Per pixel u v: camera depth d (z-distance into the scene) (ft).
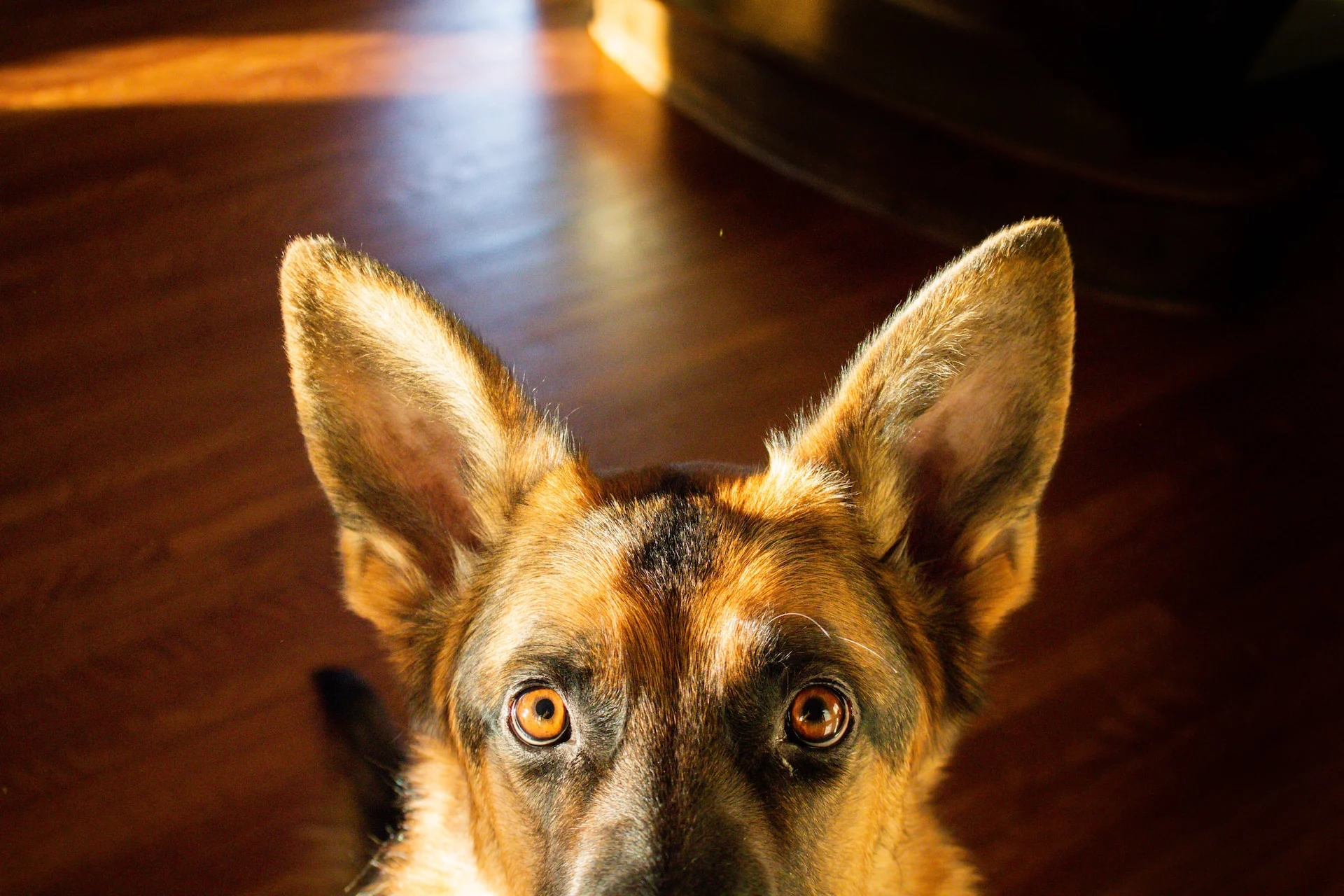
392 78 3.80
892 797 1.47
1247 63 3.19
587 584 1.39
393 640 1.58
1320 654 2.38
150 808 2.11
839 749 1.38
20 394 2.79
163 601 2.39
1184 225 3.03
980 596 1.58
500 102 3.72
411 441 1.54
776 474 1.52
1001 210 3.21
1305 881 2.08
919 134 3.22
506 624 1.43
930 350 1.49
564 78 3.83
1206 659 2.37
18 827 2.08
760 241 3.25
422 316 1.47
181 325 2.97
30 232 3.23
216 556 2.47
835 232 3.28
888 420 1.52
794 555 1.43
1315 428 2.82
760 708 1.34
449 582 1.58
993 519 1.55
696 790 1.30
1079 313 3.10
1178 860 2.10
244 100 3.70
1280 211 3.08
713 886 1.25
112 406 2.77
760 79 3.47
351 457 1.50
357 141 3.55
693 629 1.35
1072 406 2.87
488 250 3.20
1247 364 2.98
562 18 4.10
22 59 3.87
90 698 2.25
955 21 3.39
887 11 3.50
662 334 2.97
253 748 2.18
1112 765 2.22
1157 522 2.61
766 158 3.50
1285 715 2.29
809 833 1.36
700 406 2.79
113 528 2.52
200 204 3.32
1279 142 3.20
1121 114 3.12
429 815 1.64
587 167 3.48
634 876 1.26
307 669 2.29
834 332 2.98
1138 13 3.07
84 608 2.38
